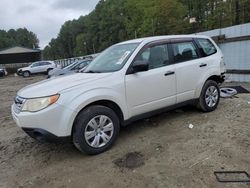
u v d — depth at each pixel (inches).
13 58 2153.1
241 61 442.9
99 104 179.8
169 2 2130.9
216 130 199.2
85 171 156.2
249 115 227.1
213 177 138.5
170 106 212.1
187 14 2190.0
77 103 164.4
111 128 178.7
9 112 344.5
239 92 333.1
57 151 187.5
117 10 3363.7
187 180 137.9
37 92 167.5
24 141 215.0
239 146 170.4
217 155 160.7
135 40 212.8
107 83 177.3
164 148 175.8
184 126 212.1
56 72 534.3
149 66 198.4
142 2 2522.1
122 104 183.0
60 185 144.9
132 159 165.0
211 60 239.0
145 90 193.3
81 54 4153.5
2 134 241.9
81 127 166.1
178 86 212.8
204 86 234.1
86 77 182.7
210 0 2028.8
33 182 151.0
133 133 205.3
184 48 223.9
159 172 147.6
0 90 672.4
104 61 207.8
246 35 427.2
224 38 466.9
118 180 143.8
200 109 239.8
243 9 1368.1
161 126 216.1
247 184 131.0
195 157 160.6
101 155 173.8
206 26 1875.0
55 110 159.6
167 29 2089.1
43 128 159.6
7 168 171.0
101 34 3533.5
